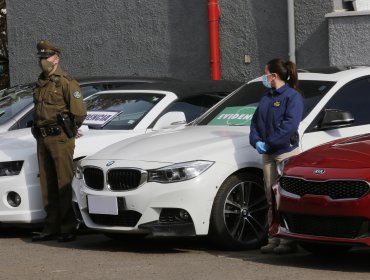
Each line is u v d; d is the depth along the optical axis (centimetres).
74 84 1864
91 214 1725
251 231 1691
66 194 1864
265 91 1897
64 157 1859
